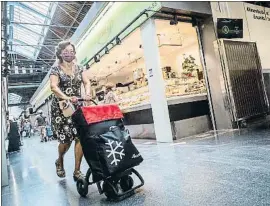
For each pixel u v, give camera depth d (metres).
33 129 21.55
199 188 1.74
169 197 1.65
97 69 8.48
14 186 2.79
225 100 4.85
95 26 6.50
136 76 7.71
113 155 1.73
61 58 2.42
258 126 4.50
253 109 5.06
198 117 5.07
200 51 5.19
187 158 2.80
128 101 6.41
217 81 4.97
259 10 5.89
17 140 8.09
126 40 5.64
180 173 2.21
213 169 2.17
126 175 1.91
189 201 1.52
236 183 1.72
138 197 1.74
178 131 4.67
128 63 8.17
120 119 1.99
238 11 5.39
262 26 5.88
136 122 5.87
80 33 7.43
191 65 6.50
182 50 7.33
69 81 2.46
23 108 35.59
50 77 2.35
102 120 1.85
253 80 5.22
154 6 4.34
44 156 5.48
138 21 4.84
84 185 1.98
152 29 4.56
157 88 4.62
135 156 1.84
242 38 5.32
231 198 1.47
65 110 2.32
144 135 5.60
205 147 3.32
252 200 1.40
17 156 6.27
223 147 3.11
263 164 2.10
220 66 4.89
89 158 1.82
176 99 4.75
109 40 5.97
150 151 3.74
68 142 2.46
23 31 11.84
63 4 8.57
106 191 1.83
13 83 21.12
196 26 5.16
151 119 5.29
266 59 5.75
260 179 1.73
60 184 2.53
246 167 2.08
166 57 7.84
